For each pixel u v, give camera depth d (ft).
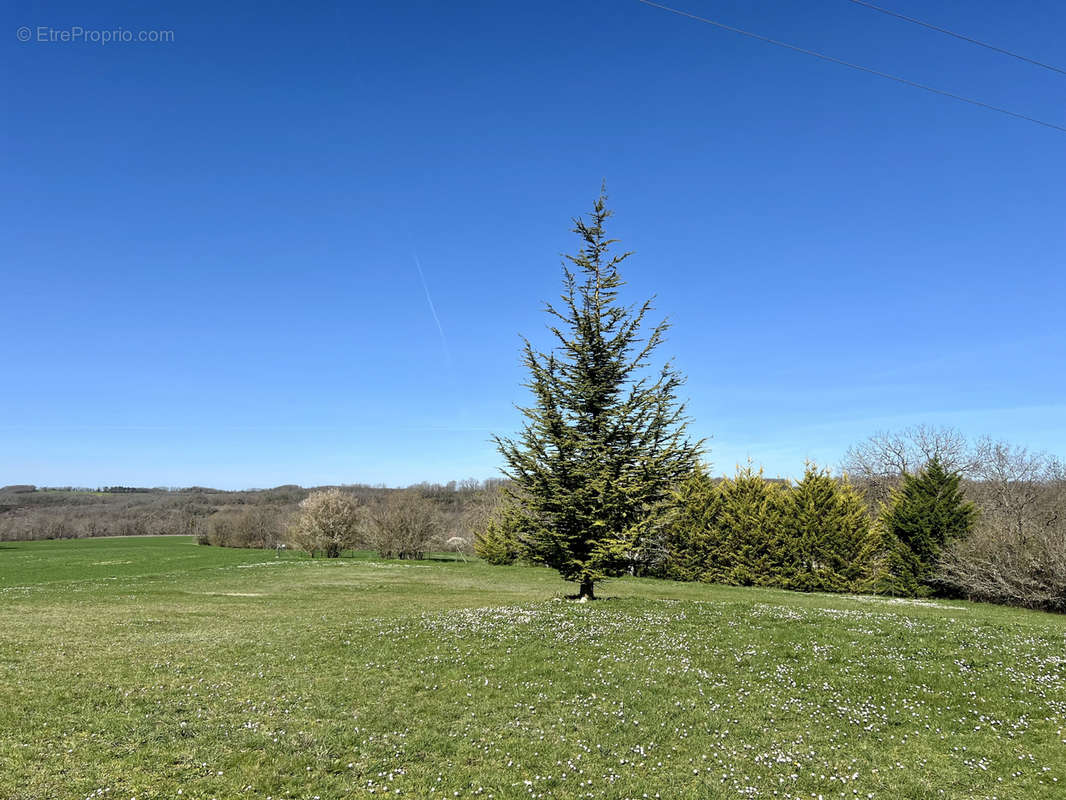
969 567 89.45
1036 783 28.78
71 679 38.14
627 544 60.54
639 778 28.14
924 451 168.66
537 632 50.42
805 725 34.76
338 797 25.52
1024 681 39.83
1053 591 82.23
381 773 27.63
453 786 26.86
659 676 41.01
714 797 26.73
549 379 65.21
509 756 29.73
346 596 89.56
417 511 172.86
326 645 48.39
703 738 32.65
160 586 97.81
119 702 34.42
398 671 41.75
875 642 47.39
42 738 29.30
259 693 36.81
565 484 63.57
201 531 262.88
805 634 49.60
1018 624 59.52
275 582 107.24
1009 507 122.83
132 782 25.55
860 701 37.88
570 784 27.40
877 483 171.12
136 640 50.65
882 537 102.42
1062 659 43.27
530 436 64.39
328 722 32.73
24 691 35.47
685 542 115.65
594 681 39.93
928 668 42.14
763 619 54.65
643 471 62.95
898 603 86.17
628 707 36.24
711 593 95.91
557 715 34.86
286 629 55.93
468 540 192.95
